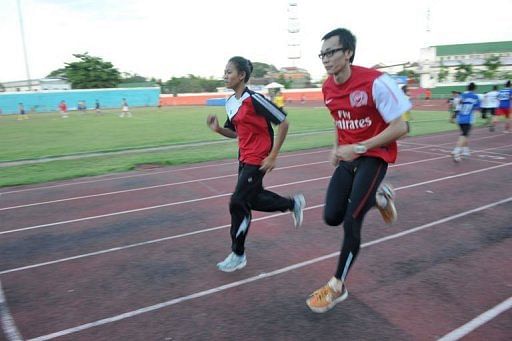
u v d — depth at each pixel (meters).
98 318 2.93
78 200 6.56
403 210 5.28
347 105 2.68
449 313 2.82
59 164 10.09
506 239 4.19
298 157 9.97
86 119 27.56
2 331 2.81
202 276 3.57
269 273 3.57
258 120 3.35
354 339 2.56
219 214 5.49
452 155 8.84
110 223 5.28
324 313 2.87
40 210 6.05
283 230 4.68
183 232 4.81
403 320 2.75
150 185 7.46
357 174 2.74
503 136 12.88
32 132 18.75
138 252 4.23
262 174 3.46
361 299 3.04
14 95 40.19
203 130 17.95
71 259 4.11
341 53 2.54
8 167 9.84
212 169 8.86
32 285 3.54
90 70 58.69
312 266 3.69
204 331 2.71
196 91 68.56
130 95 47.69
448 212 5.16
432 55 56.16
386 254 3.88
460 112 8.64
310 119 21.44
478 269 3.50
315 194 6.39
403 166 8.31
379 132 2.70
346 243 2.74
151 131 17.98
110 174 8.69
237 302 3.08
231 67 3.26
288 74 77.75
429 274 3.43
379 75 2.54
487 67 47.25
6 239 4.82
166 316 2.92
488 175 7.30
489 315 2.78
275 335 2.63
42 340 2.69
